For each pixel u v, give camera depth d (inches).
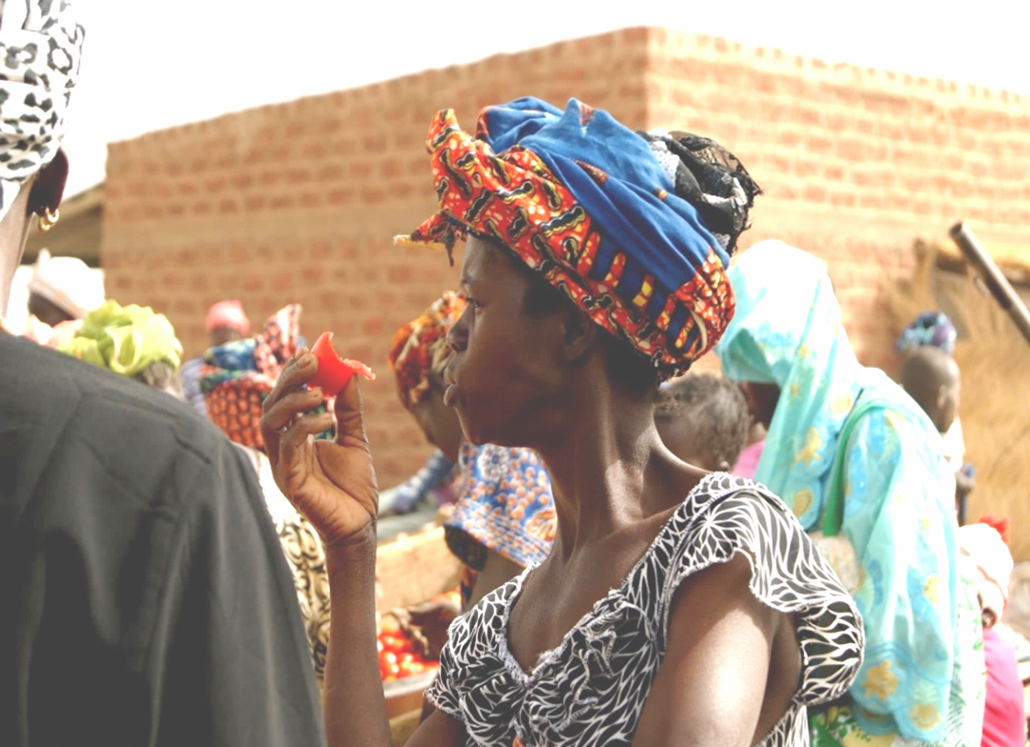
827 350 123.1
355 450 75.5
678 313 65.9
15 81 57.3
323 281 379.6
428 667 155.5
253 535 53.8
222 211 404.5
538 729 66.4
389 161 364.8
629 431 68.7
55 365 53.5
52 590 49.5
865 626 111.0
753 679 59.6
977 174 361.7
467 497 128.2
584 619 65.4
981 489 320.2
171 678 50.6
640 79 298.0
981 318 332.8
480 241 68.4
